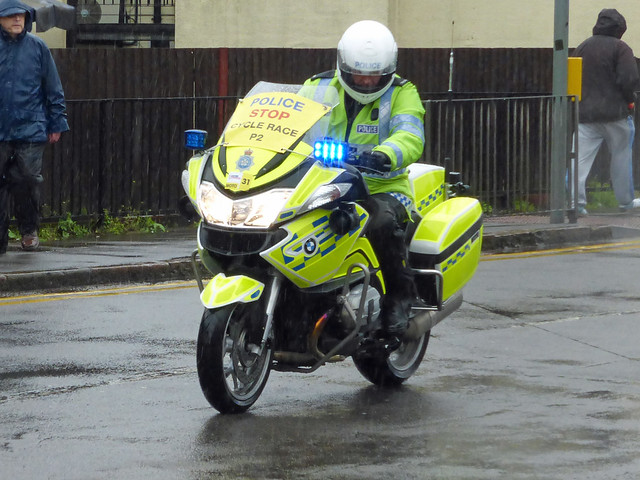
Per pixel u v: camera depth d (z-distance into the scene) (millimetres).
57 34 47062
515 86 38031
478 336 19875
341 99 15609
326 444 13648
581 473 12570
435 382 16828
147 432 14125
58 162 32156
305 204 14094
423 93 36656
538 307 22344
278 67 36062
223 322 14289
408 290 15812
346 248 14680
